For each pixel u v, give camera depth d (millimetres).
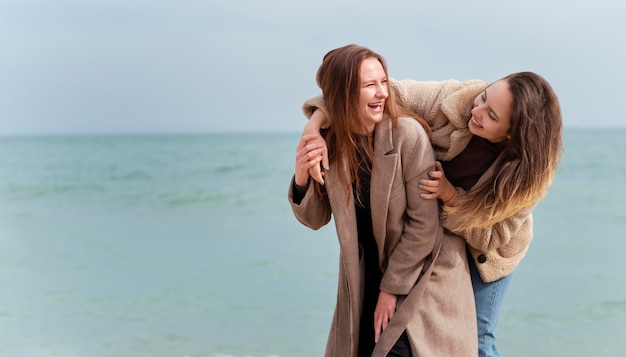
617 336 6684
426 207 2908
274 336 6852
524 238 3082
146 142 71125
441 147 2990
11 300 8453
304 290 8586
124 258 10938
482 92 2828
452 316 3002
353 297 3000
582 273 9164
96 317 7645
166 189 22203
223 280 9203
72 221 15453
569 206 15016
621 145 40281
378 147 2891
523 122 2697
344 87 2766
